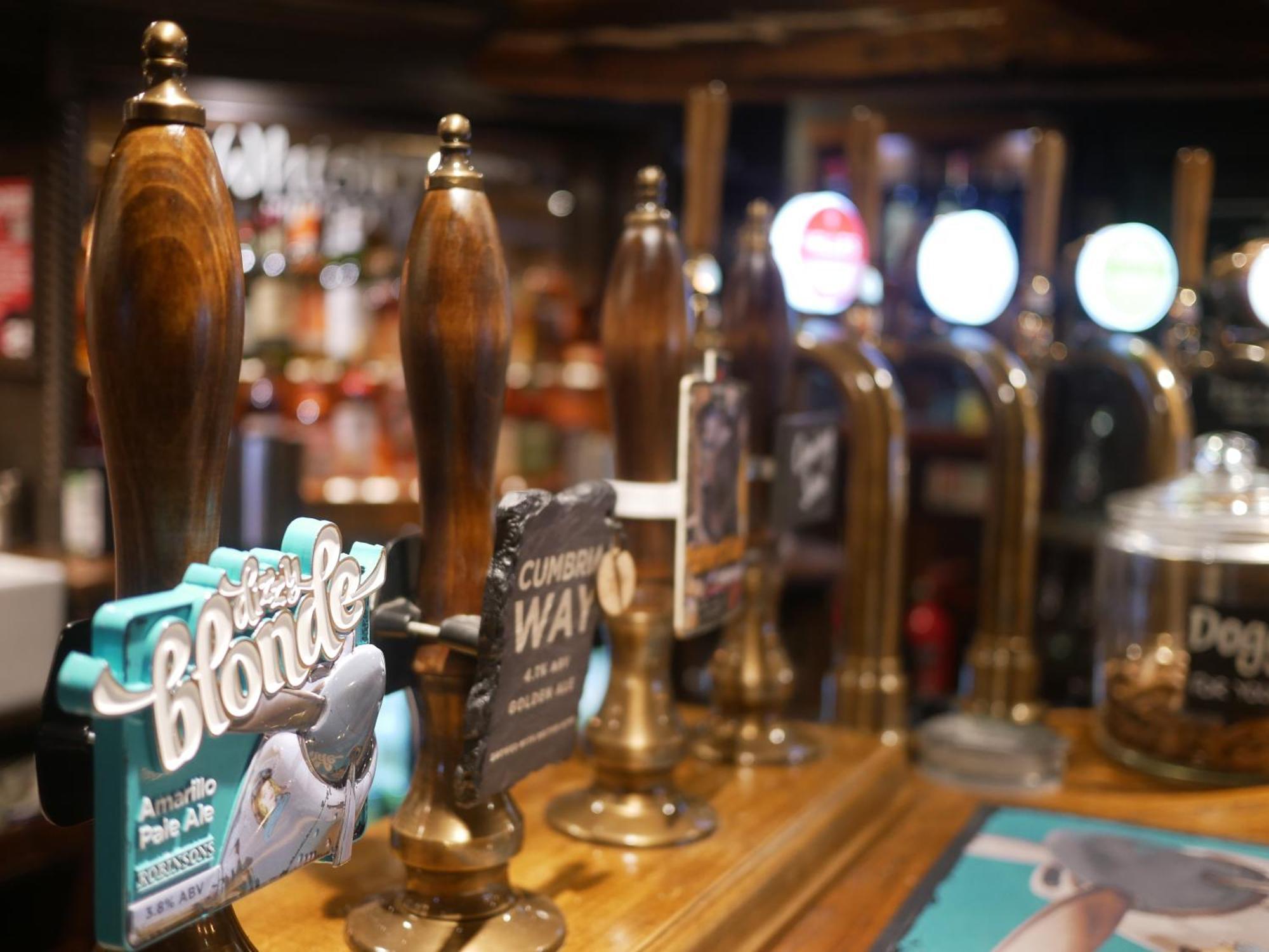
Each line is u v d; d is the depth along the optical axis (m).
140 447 0.52
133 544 0.53
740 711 1.12
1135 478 2.87
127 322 0.50
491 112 3.02
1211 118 2.74
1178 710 1.19
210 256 0.52
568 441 3.38
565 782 1.04
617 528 0.79
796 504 1.15
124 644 0.47
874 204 1.27
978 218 1.54
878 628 1.25
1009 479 1.35
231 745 0.52
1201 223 1.39
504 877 0.74
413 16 2.78
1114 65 1.90
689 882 0.82
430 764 0.72
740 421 0.96
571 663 0.75
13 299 2.64
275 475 2.12
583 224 3.38
